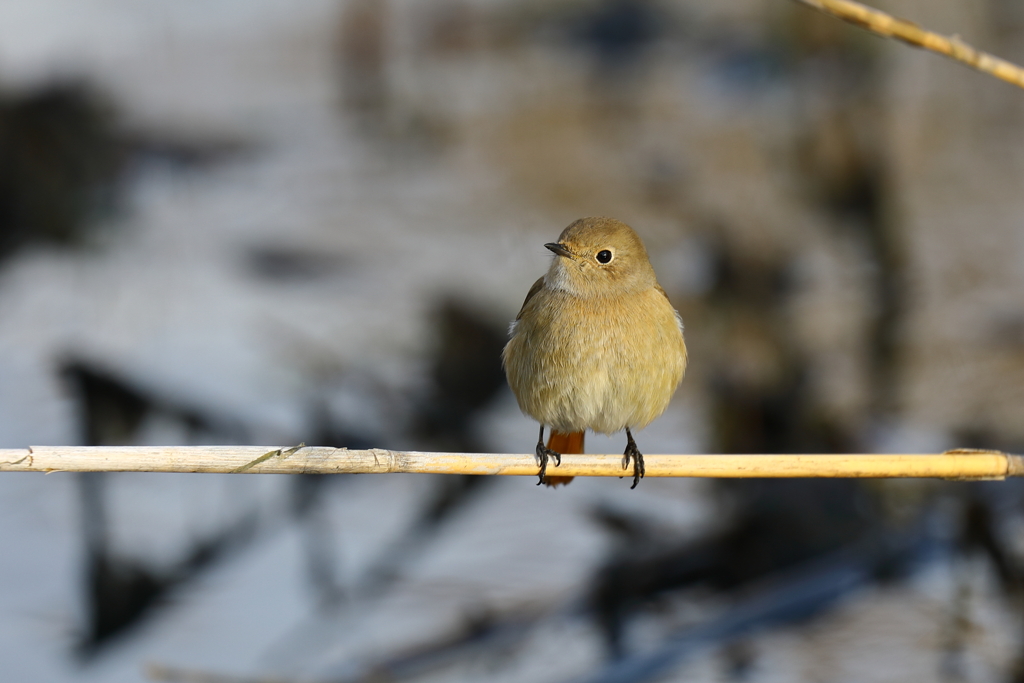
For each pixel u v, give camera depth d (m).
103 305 15.62
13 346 14.20
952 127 20.61
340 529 10.75
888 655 8.49
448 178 20.81
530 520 10.83
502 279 16.00
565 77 25.19
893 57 19.89
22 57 23.80
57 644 9.05
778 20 21.33
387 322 14.57
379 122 24.45
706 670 8.55
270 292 15.98
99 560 10.06
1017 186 18.77
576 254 7.32
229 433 11.99
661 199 19.03
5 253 18.30
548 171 20.86
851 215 17.52
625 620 9.41
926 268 15.92
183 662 8.72
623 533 10.42
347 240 17.73
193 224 18.86
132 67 25.28
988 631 8.80
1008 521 9.97
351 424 12.27
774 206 17.91
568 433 8.02
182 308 15.42
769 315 14.41
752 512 10.30
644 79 24.47
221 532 10.70
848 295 15.07
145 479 11.58
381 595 9.67
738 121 21.52
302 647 8.89
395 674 8.75
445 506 11.19
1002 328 14.06
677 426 12.73
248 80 25.61
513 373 7.75
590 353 7.32
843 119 18.64
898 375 13.28
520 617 9.28
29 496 11.26
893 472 6.23
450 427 12.47
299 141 23.14
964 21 22.47
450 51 26.88
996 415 12.33
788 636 8.98
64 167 20.12
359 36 27.22
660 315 7.46
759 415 12.73
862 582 9.58
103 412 12.30
